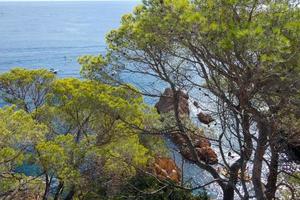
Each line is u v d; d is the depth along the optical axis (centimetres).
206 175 2775
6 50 10250
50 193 1977
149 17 1037
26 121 1434
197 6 990
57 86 1909
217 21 955
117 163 1684
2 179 1467
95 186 1652
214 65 1026
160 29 1048
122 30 1230
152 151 1941
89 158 1661
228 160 2827
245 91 1014
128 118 1677
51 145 1534
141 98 1791
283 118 1177
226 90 1245
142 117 1698
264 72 944
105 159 1675
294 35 909
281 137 1215
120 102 1641
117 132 1745
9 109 1467
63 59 9000
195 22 927
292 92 1016
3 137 1312
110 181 1678
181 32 995
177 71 1241
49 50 10425
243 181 1204
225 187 1344
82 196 1695
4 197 1462
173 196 1616
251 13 956
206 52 1032
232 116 1358
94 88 1725
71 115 1830
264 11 994
